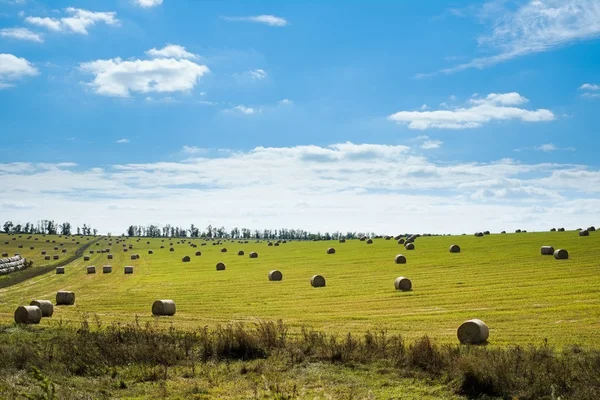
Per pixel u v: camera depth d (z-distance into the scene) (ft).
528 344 65.41
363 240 348.38
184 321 94.73
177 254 335.47
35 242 480.23
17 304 124.88
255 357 61.36
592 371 48.65
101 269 244.63
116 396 47.62
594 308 90.43
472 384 48.24
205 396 47.52
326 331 80.53
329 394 47.32
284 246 356.79
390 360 57.72
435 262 183.32
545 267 151.02
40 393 44.09
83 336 67.92
